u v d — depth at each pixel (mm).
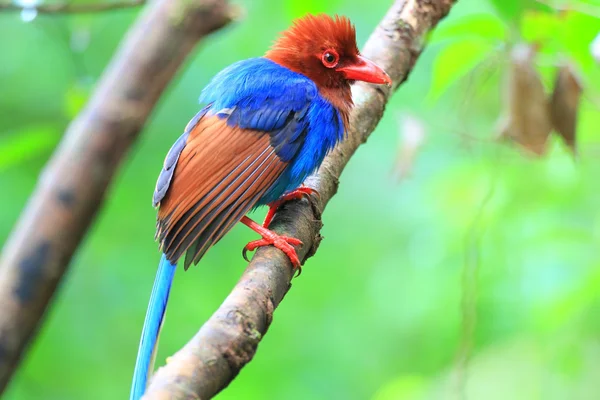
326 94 9234
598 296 12047
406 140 9922
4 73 16125
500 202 12305
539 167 12969
